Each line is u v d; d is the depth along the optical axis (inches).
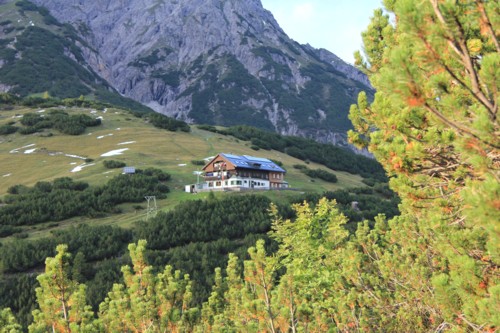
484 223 158.4
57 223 2246.6
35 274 1649.9
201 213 2142.0
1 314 293.4
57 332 309.9
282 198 2669.8
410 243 485.4
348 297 462.6
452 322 285.7
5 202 2516.0
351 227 2094.0
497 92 168.2
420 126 253.3
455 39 178.4
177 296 382.9
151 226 2021.4
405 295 443.2
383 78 191.5
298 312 365.4
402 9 177.9
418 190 284.5
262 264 357.1
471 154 186.1
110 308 368.8
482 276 217.0
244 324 389.4
